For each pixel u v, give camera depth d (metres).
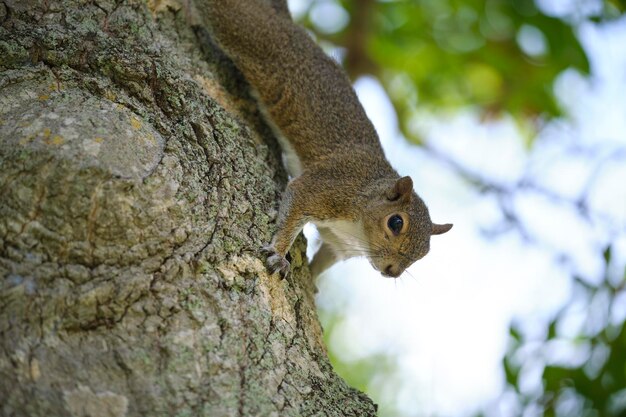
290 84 11.57
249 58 11.41
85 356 7.04
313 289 10.18
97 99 8.28
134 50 9.04
